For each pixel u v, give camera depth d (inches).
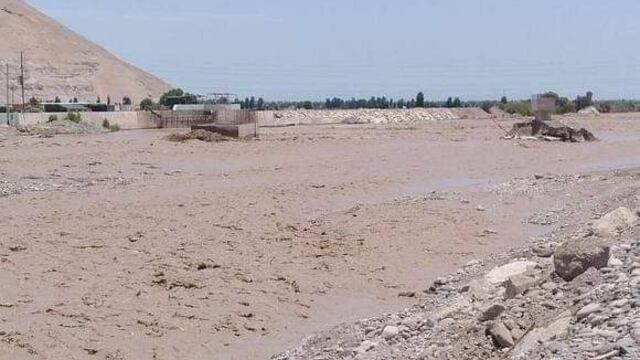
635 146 1796.3
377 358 366.3
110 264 598.2
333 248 664.4
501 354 324.5
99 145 1718.8
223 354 420.8
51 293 520.4
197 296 521.7
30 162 1333.7
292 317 485.4
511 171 1285.7
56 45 6466.5
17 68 5748.0
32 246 655.1
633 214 585.9
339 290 543.2
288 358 400.5
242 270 589.0
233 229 743.1
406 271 591.5
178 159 1439.5
